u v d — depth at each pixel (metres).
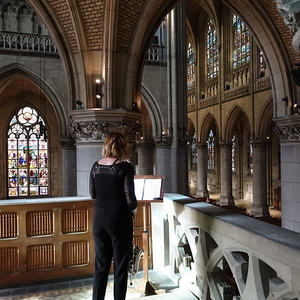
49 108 22.97
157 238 5.13
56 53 18.56
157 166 19.81
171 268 4.67
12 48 17.77
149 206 5.33
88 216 5.13
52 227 4.96
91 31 6.55
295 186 10.22
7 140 22.30
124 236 3.27
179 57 19.69
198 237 3.74
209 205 4.00
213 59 31.05
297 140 10.09
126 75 7.00
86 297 4.29
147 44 7.47
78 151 7.38
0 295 4.36
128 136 7.23
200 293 3.69
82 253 5.12
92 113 6.83
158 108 19.62
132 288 4.37
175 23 19.52
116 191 3.23
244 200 30.62
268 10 9.28
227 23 28.44
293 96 9.95
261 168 24.34
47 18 6.61
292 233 2.51
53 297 4.29
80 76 6.93
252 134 25.02
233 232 2.90
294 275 2.10
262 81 23.78
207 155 34.66
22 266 4.80
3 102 22.05
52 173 23.06
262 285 2.54
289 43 9.61
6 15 18.72
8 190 22.22
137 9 6.52
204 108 32.09
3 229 4.73
